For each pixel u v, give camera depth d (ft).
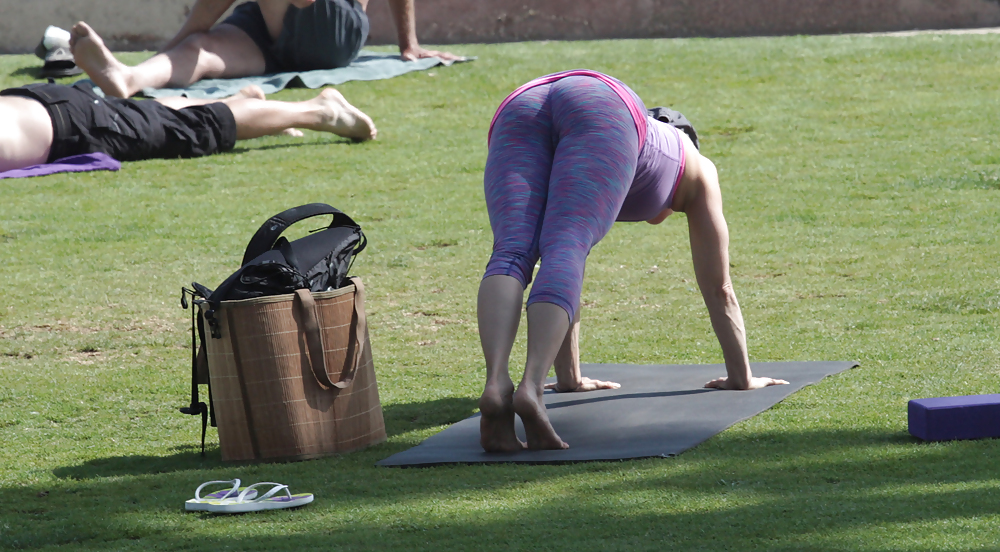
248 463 48.70
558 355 60.80
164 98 145.79
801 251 97.76
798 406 53.83
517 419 56.24
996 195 114.93
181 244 103.96
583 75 54.03
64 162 133.90
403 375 67.36
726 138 147.84
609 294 87.81
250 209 117.60
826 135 147.54
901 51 196.75
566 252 47.78
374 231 109.60
